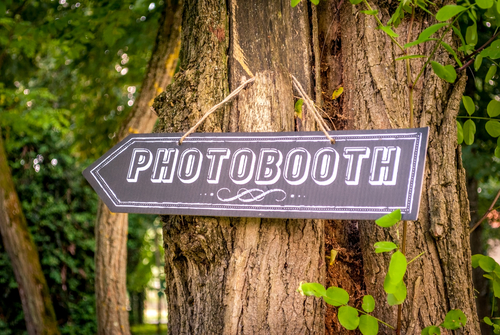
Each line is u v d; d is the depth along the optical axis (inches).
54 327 144.2
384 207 38.0
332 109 53.4
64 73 225.1
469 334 46.4
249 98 47.1
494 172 139.3
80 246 226.7
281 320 43.0
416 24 52.7
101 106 183.0
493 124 49.9
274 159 42.0
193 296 46.7
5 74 193.9
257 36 49.3
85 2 146.6
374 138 40.1
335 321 49.1
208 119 47.2
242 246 44.5
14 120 182.5
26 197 217.5
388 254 47.5
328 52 55.1
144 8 143.6
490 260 48.2
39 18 155.8
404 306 46.7
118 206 45.2
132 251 270.5
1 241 209.0
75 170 231.6
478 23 93.2
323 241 46.8
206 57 49.5
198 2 51.5
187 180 43.9
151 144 46.2
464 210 49.8
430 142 49.4
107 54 161.5
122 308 133.5
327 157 40.7
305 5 51.8
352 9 53.8
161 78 127.6
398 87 50.9
